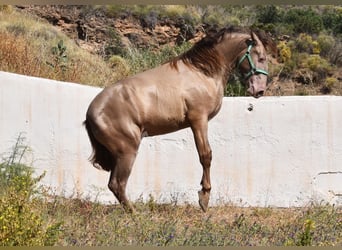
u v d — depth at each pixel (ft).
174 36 87.45
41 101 38.65
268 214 36.63
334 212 36.55
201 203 35.32
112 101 33.81
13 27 70.79
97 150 34.83
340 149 39.47
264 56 35.09
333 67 89.45
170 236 29.19
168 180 39.24
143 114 33.76
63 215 32.94
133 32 86.17
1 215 23.95
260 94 35.01
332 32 97.60
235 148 39.47
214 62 34.78
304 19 95.66
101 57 76.13
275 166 39.42
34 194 34.96
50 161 38.50
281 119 39.58
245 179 39.34
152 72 34.83
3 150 37.73
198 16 90.12
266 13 95.61
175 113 34.04
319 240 30.32
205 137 34.40
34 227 24.41
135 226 31.32
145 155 39.29
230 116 39.55
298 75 85.61
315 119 39.58
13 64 49.29
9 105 38.14
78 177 38.75
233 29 35.19
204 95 34.30
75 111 39.06
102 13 86.74
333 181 39.47
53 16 85.30
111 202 38.55
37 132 38.47
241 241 29.94
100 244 28.37
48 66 51.96
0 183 33.99
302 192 39.29
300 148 39.52
